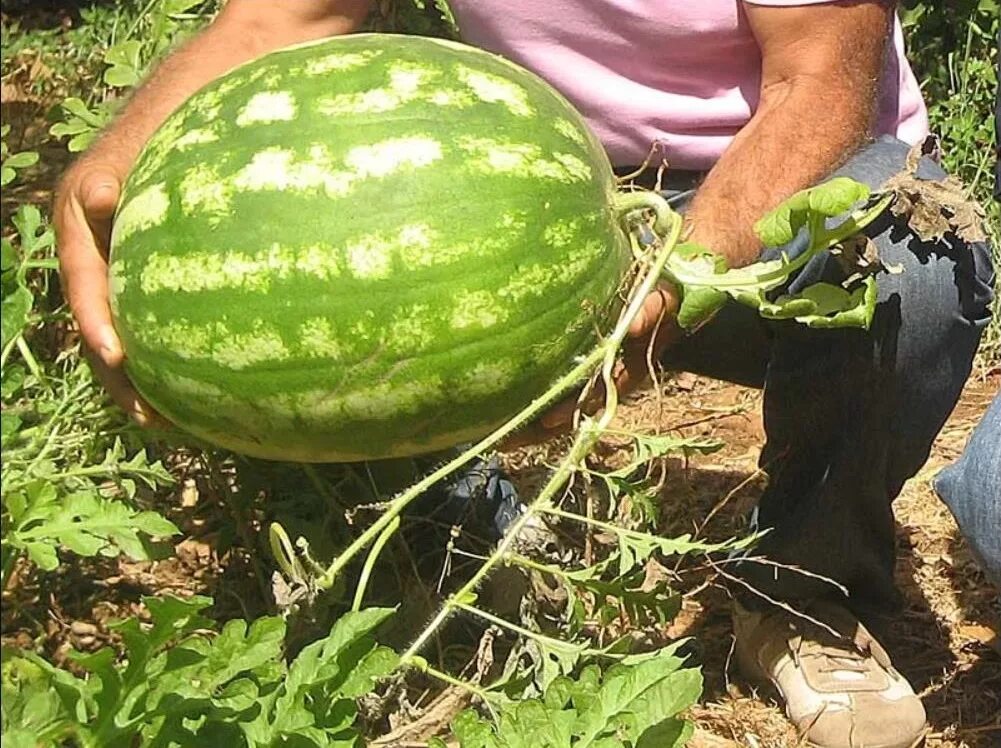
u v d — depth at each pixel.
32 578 1.75
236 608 1.83
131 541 1.24
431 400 1.32
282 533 1.35
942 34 3.42
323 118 1.32
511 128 1.33
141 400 1.42
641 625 1.57
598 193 1.37
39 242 1.50
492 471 1.79
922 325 1.65
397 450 1.36
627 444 2.31
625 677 1.25
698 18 1.77
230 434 1.36
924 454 1.77
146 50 1.96
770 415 1.76
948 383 1.72
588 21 1.79
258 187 1.30
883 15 1.64
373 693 1.54
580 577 1.40
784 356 1.71
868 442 1.70
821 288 1.43
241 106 1.34
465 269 1.29
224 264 1.30
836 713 1.74
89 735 1.16
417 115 1.32
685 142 1.84
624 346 1.43
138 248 1.34
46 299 1.90
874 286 1.41
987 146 3.06
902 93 1.89
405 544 1.68
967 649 1.91
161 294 1.32
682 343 1.87
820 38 1.62
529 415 1.32
